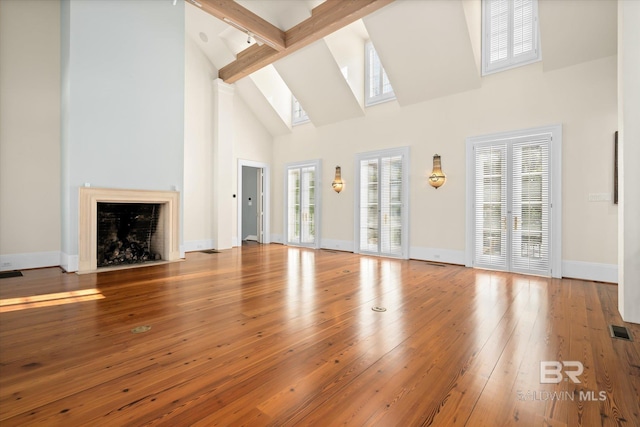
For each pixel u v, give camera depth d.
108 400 1.60
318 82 6.71
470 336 2.43
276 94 7.94
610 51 4.09
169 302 3.25
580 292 3.69
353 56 6.54
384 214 6.38
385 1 4.45
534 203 4.64
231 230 7.47
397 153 6.16
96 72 4.71
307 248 7.61
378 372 1.89
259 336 2.41
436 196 5.68
